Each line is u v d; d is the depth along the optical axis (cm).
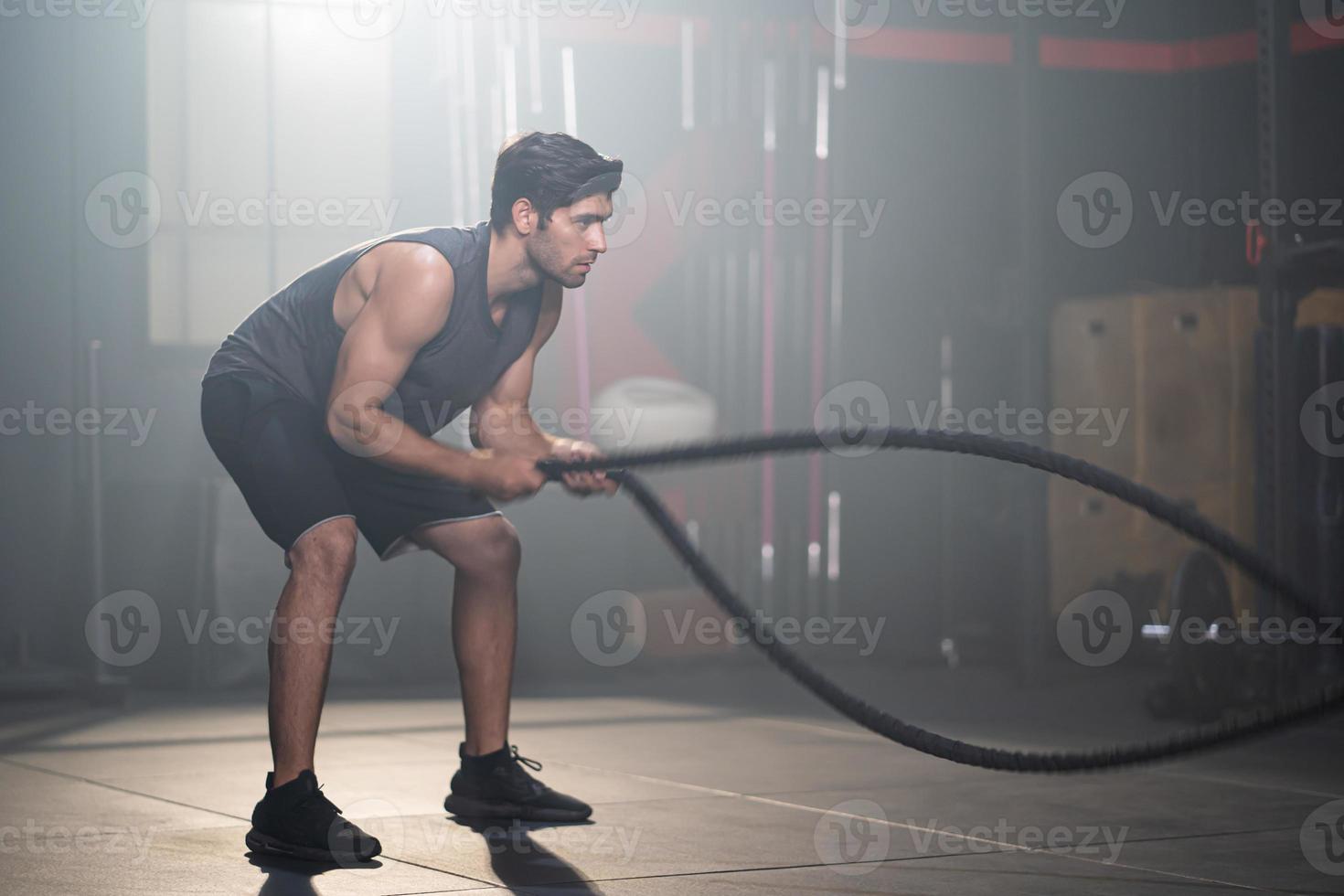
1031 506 652
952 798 359
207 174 712
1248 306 714
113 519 667
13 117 691
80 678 604
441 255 284
